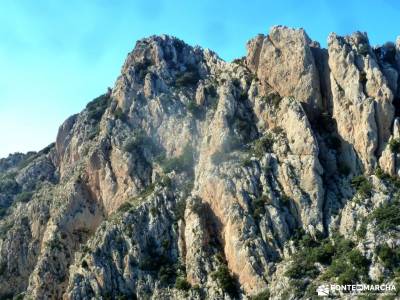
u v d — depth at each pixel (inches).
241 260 5492.1
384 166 5472.4
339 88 5910.4
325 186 5649.6
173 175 6417.3
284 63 6220.5
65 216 7032.5
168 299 5728.3
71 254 6894.7
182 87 7219.5
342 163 5733.3
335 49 5999.0
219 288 5482.3
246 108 6348.4
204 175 6013.8
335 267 4995.1
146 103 7185.0
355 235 5167.3
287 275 5167.3
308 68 6067.9
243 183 5772.6
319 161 5703.7
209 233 5846.5
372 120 5600.4
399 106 5733.3
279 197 5669.3
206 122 6594.5
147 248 6127.0
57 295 6727.4
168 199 6264.8
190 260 5753.0
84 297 6097.4
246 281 5438.0
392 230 4997.5
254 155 5940.0
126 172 6825.8
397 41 6245.1
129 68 7490.2
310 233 5452.8
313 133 5748.0
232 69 6801.2
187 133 6688.0
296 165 5703.7
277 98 6200.8
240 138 6151.6
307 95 6033.5
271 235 5526.6
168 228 6136.8
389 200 5246.1
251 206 5698.8
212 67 7381.9
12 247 7564.0
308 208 5536.4
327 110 6028.5
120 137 7071.9
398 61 6127.0
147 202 6314.0
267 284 5329.7
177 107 6998.0
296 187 5625.0
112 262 6136.8
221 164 5984.3
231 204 5738.2
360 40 6053.2
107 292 6048.2
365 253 4933.6
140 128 7111.2
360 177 5531.5
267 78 6348.4
